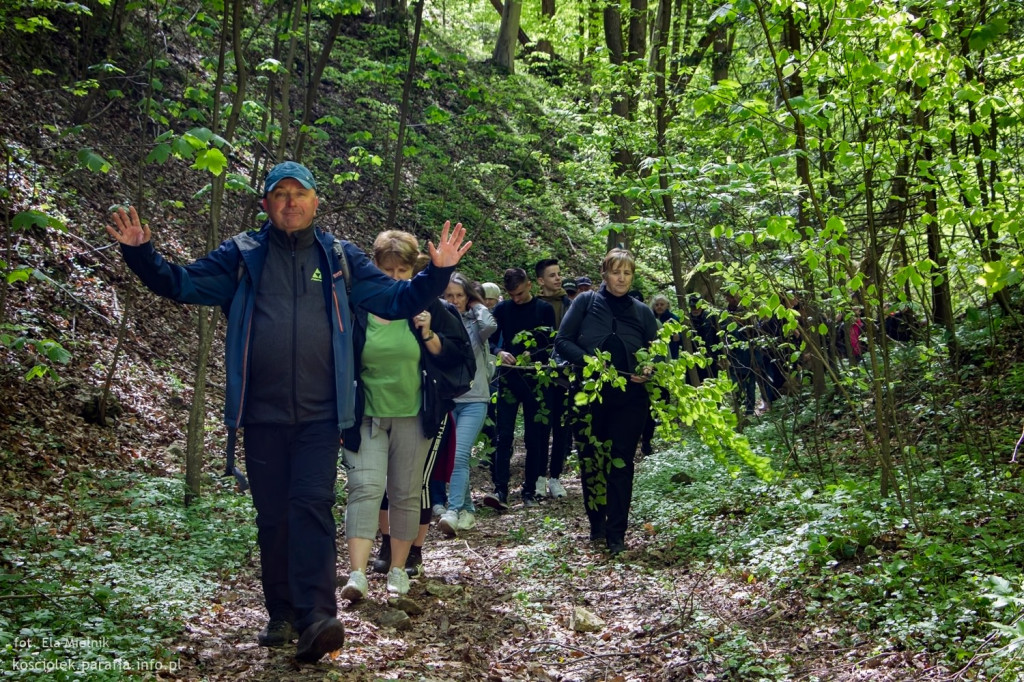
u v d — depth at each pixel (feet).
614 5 42.78
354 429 15.76
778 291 19.06
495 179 67.92
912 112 19.15
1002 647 12.10
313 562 12.57
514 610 16.57
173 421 28.14
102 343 29.19
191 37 49.73
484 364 24.62
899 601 14.40
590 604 17.16
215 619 14.61
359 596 15.47
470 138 70.49
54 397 24.71
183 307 35.58
